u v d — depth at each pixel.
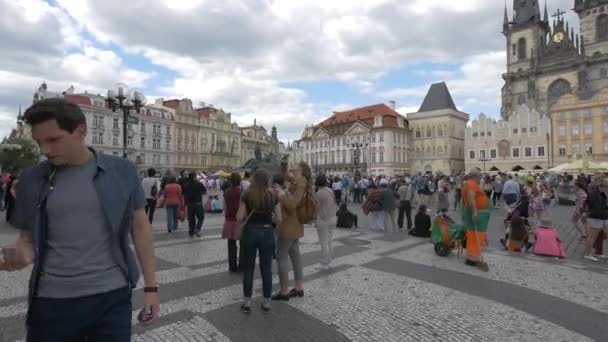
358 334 4.54
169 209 11.99
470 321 4.99
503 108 84.50
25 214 2.16
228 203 7.21
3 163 49.03
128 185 2.35
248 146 105.06
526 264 8.25
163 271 7.27
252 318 4.98
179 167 81.88
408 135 84.94
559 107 67.81
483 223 7.92
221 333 4.49
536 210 10.93
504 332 4.66
